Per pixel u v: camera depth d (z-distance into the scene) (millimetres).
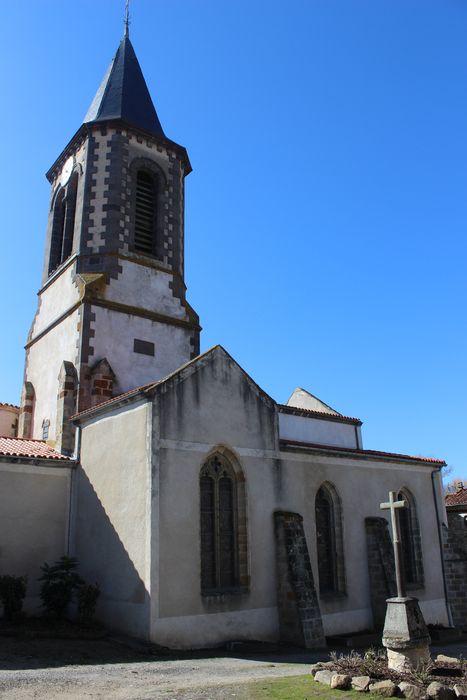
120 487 17297
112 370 22156
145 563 15547
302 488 20672
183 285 26062
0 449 19359
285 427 25375
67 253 25703
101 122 25859
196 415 17797
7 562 17750
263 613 17734
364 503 23172
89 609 16500
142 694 9891
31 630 15406
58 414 21141
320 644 17547
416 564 24891
